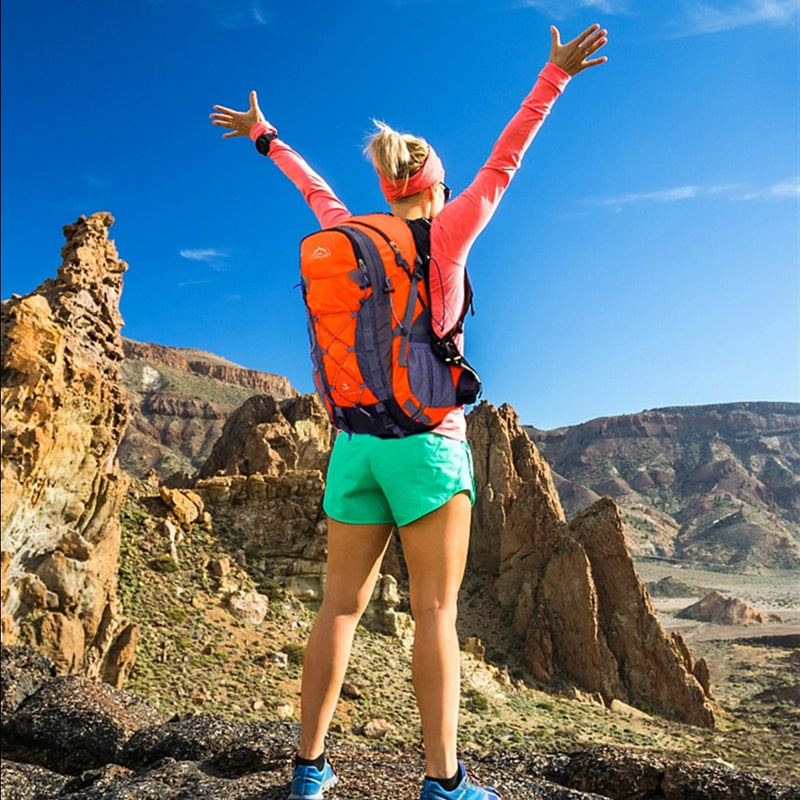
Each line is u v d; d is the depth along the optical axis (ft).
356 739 166.50
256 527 252.83
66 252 164.55
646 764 16.72
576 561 330.95
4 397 124.98
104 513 145.79
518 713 231.71
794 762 219.20
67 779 18.54
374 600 241.14
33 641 124.77
